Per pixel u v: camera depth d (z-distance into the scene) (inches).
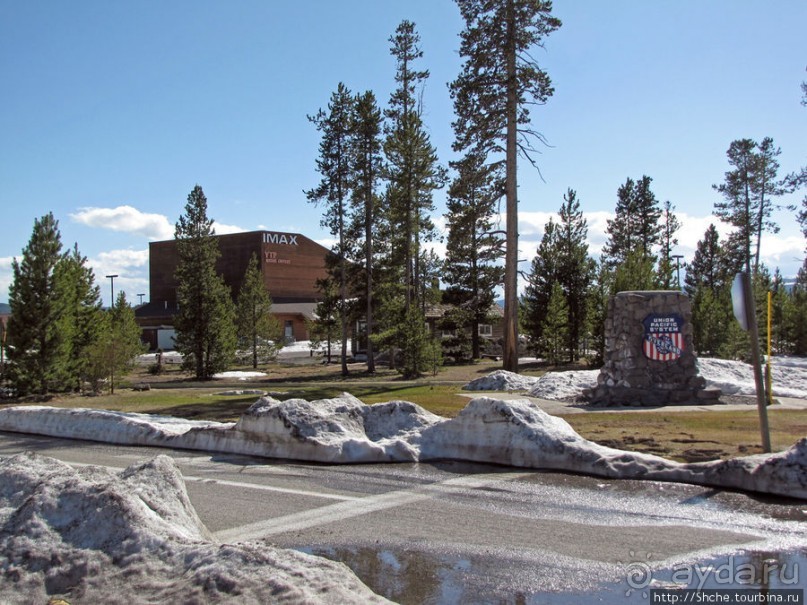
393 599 193.5
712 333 1240.8
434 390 793.6
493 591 197.9
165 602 168.6
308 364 1900.8
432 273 1951.3
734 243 2092.8
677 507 278.7
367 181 1402.6
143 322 2874.0
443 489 322.0
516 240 1049.5
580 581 203.9
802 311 1589.6
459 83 1038.4
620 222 2159.2
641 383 612.4
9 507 222.1
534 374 1121.4
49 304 934.4
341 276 1408.7
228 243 2923.2
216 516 285.0
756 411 530.3
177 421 529.0
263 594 163.6
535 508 285.0
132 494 212.2
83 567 186.4
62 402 816.9
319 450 397.1
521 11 997.8
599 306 1222.3
